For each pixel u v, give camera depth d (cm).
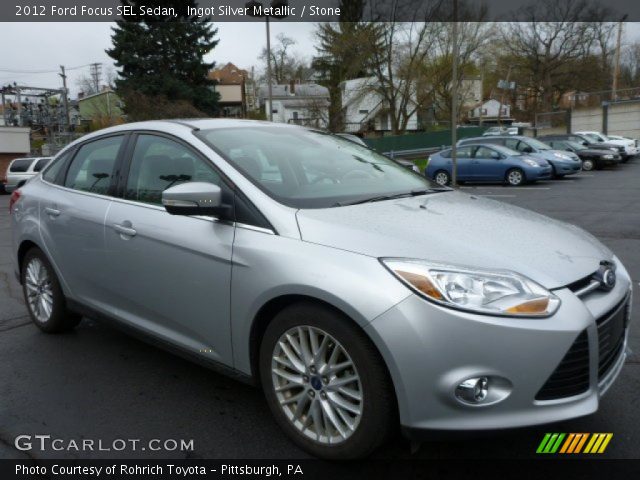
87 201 390
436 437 237
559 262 261
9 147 3475
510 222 304
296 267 262
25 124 4400
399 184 368
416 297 234
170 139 355
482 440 288
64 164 439
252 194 298
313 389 270
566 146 2519
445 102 4516
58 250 413
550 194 1570
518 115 6850
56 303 432
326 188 328
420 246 254
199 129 357
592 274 265
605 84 5903
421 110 4122
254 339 290
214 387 356
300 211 286
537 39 5944
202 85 4300
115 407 332
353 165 376
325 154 378
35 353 415
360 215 286
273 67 7125
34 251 446
